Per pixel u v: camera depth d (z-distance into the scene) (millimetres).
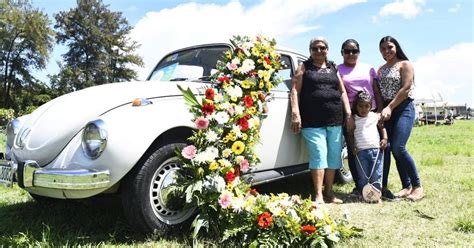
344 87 4863
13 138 3807
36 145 3383
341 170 5586
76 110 3416
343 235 3248
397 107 4844
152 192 3246
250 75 3801
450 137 16359
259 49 3979
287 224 3041
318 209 3242
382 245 3125
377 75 5098
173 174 3357
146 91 3490
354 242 3184
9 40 50281
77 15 59656
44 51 51750
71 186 2996
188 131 3525
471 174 6309
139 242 3234
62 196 3211
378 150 4750
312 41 4574
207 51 4535
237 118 3516
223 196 3146
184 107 3496
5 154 3811
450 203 4441
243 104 3652
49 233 3258
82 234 3461
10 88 52031
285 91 4719
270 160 4332
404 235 3369
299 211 3197
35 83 53438
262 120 4188
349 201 4703
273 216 3080
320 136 4516
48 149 3291
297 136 4723
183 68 4562
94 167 3047
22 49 52375
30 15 50156
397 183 5734
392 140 4867
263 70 3922
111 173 3027
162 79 4590
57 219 3857
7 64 51500
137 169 3180
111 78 60469
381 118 4758
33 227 3633
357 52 4918
